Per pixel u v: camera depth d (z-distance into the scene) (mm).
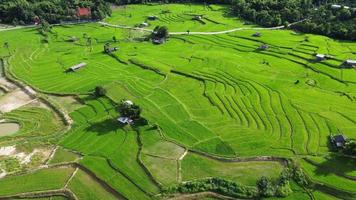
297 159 94125
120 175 91125
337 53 154375
